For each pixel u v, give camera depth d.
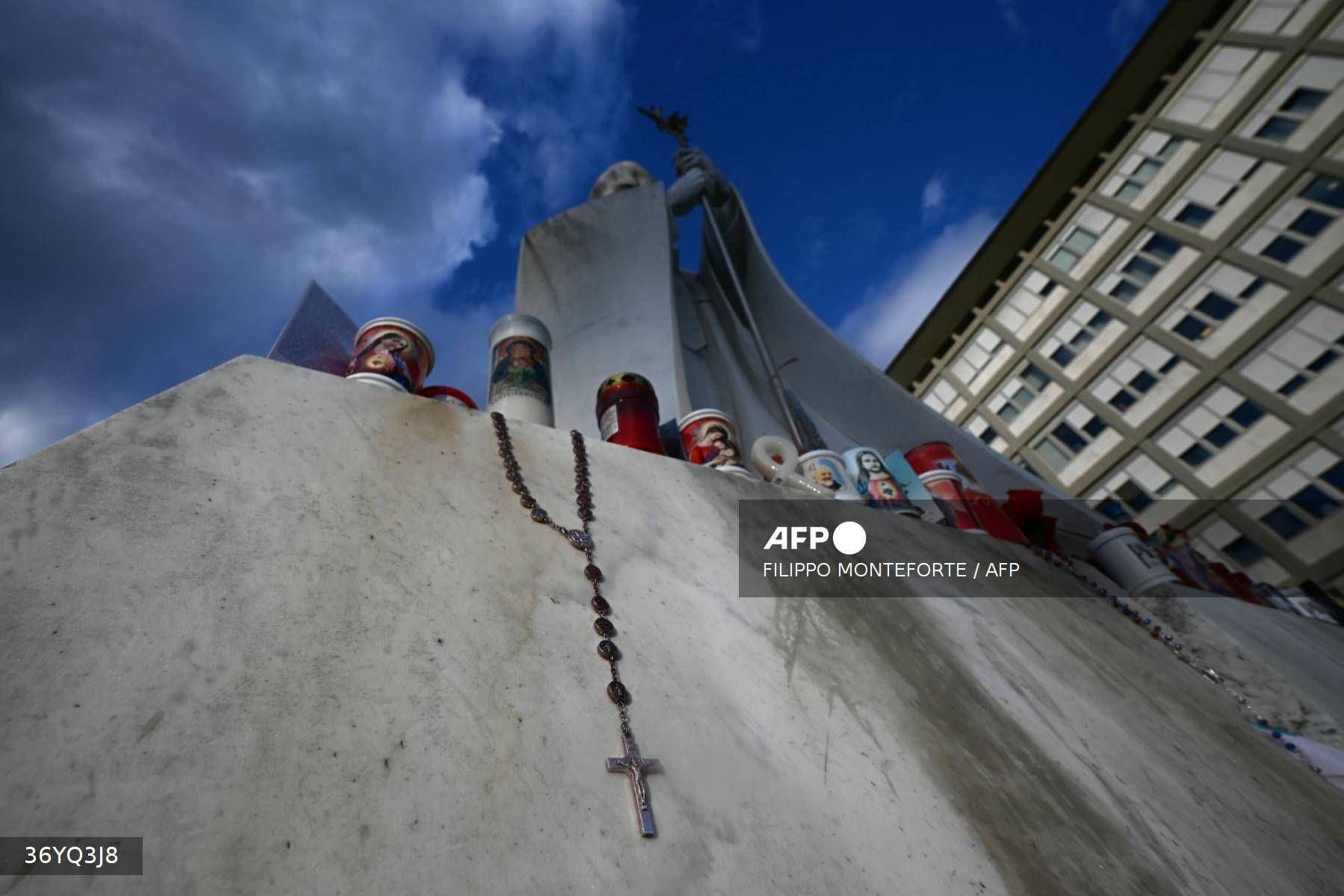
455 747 1.43
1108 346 26.11
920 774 2.07
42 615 1.32
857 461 5.59
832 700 2.25
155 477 1.76
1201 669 5.07
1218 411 22.44
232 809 1.15
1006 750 2.43
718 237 13.74
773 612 2.66
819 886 1.49
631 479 3.18
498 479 2.58
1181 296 24.05
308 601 1.62
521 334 4.88
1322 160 20.97
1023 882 1.79
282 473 2.00
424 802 1.29
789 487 4.56
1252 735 4.04
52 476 1.61
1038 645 3.71
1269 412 21.17
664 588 2.42
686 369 11.52
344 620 1.62
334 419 2.37
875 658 2.68
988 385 30.78
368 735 1.37
